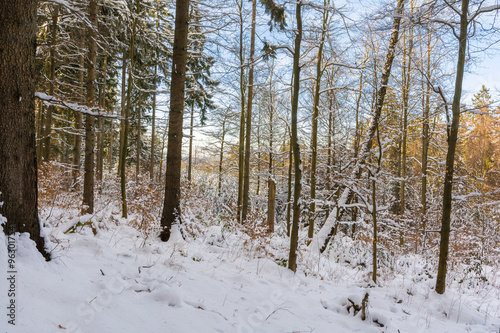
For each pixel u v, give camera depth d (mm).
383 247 9453
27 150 3285
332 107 14039
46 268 3201
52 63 11539
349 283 7188
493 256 11016
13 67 3172
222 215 10945
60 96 3982
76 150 11781
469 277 8562
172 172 7105
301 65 6215
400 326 4746
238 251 7395
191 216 8164
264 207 21203
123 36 12008
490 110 6270
